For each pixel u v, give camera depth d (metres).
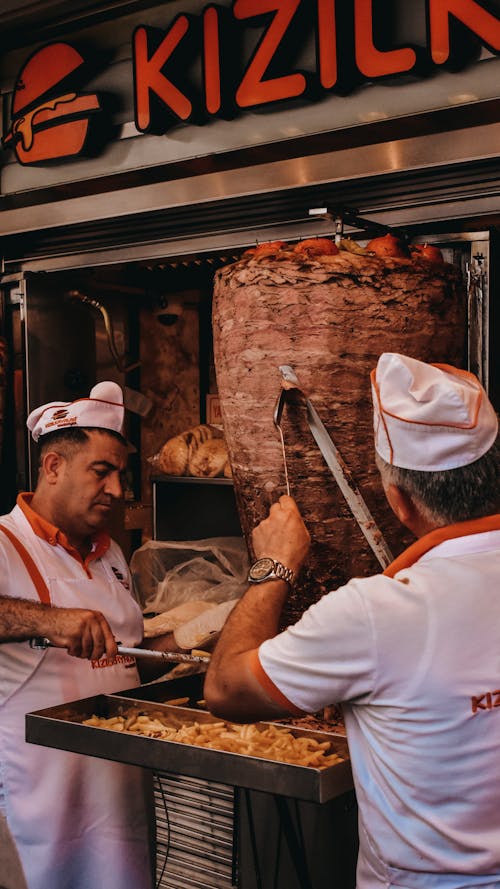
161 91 2.98
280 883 2.08
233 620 1.56
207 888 2.53
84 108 3.22
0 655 2.13
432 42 2.42
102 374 3.65
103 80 3.27
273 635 1.54
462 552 1.37
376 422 1.46
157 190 3.16
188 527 3.69
